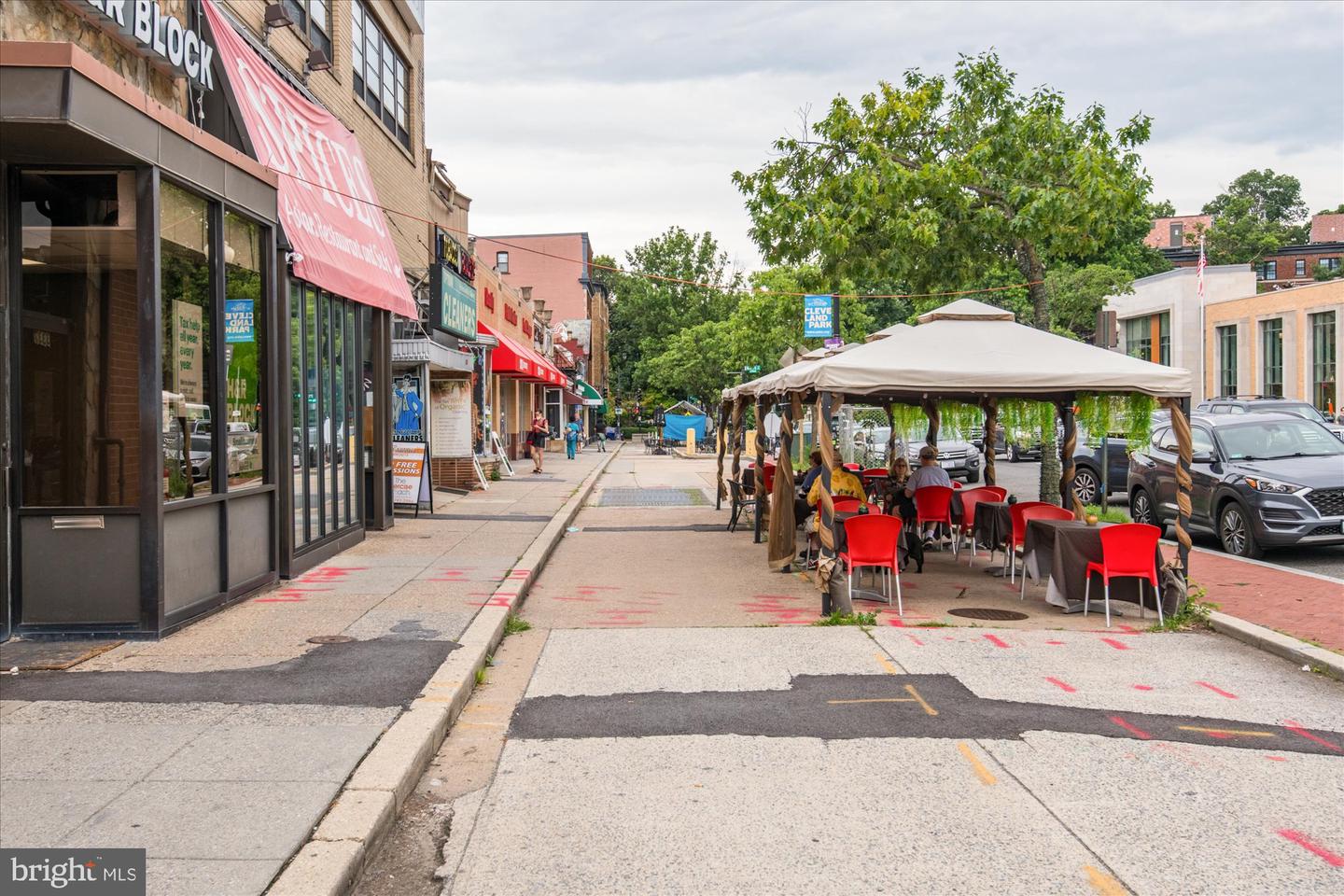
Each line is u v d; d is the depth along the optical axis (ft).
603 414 240.32
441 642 25.32
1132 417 37.52
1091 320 131.85
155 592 24.97
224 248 28.73
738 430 56.85
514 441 122.01
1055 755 18.67
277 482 33.04
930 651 26.76
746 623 30.40
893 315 171.94
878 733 19.90
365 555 40.78
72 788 15.53
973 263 51.72
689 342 200.64
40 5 24.82
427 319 64.23
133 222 24.59
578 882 13.69
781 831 15.31
